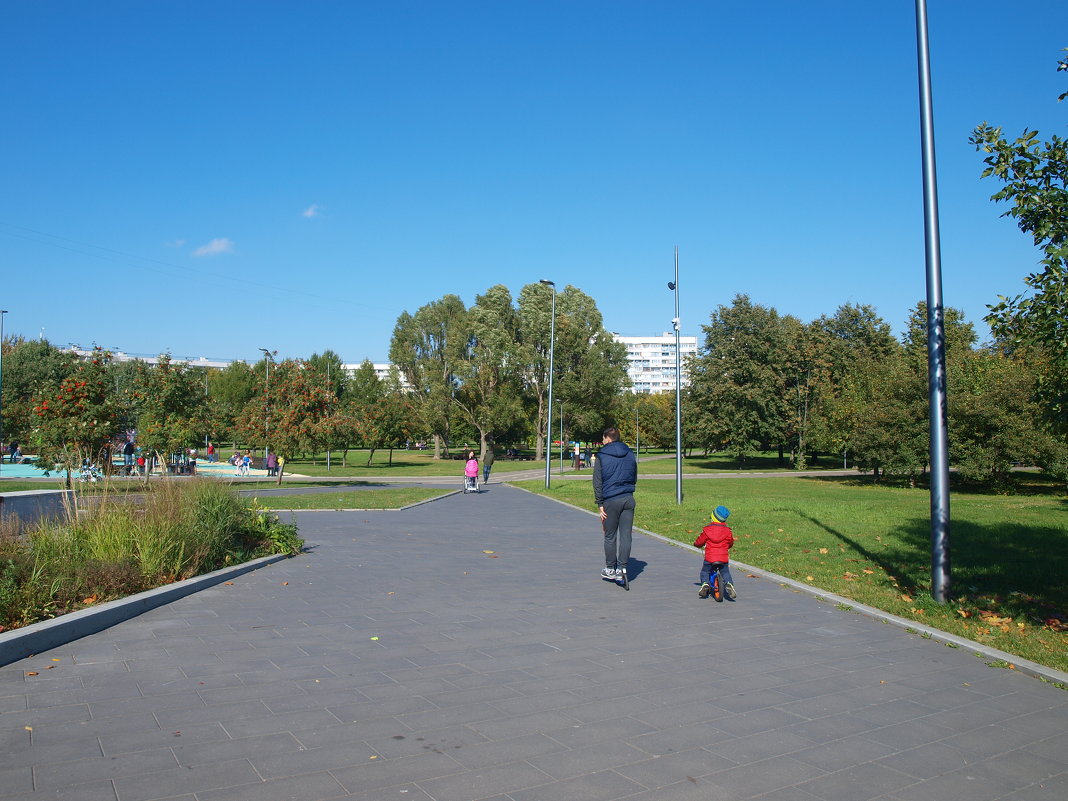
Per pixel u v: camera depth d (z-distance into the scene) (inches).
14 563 279.3
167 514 378.0
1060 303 287.9
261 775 152.4
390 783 150.5
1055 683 228.8
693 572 432.1
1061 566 444.5
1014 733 188.2
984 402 1331.2
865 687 223.3
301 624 284.2
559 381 2667.3
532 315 2659.9
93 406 928.9
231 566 394.0
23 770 151.8
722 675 232.2
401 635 271.7
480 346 2620.6
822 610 331.3
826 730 187.6
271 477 1649.9
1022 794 154.3
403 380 2886.3
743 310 2309.3
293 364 1314.0
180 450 1140.5
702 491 1284.4
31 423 946.1
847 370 2336.4
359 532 599.5
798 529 622.8
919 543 542.9
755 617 315.9
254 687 208.8
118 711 187.0
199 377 1167.6
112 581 303.4
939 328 339.9
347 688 210.2
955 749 177.3
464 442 3752.5
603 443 393.4
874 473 1697.8
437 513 788.6
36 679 210.8
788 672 237.5
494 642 265.3
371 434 2084.2
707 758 168.4
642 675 230.2
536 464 2539.4
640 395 3634.4
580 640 271.4
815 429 2046.0
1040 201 294.0
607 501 385.1
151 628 273.0
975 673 239.5
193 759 159.5
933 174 345.7
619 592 366.9
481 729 181.9
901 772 163.8
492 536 593.9
